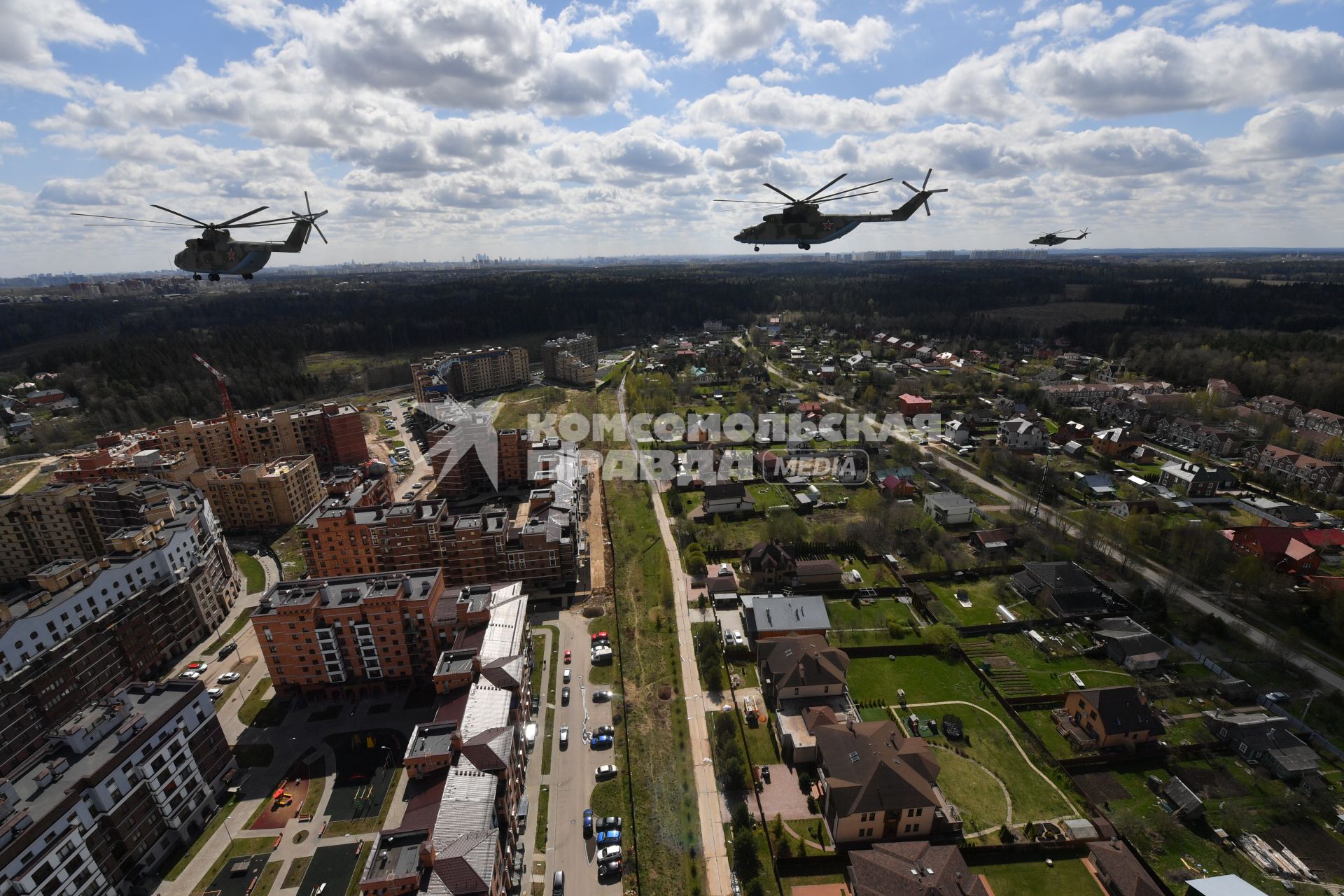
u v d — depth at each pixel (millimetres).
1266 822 79250
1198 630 116500
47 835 65750
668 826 81250
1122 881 70125
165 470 170000
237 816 86062
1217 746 90938
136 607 111000
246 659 119125
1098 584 130875
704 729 97062
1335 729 94250
